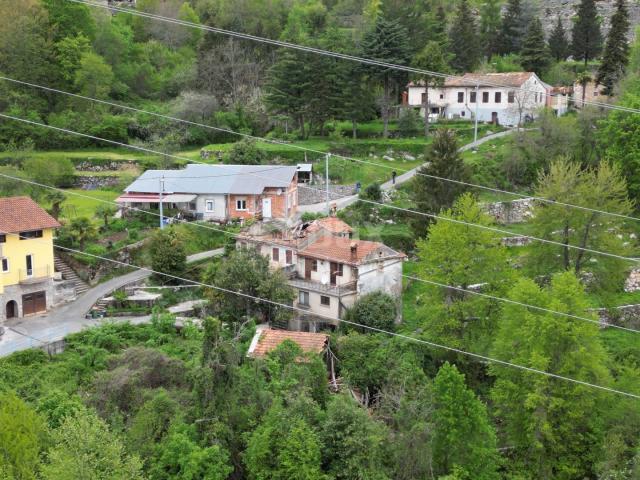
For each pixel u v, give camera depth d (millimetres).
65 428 32938
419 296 58719
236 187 70938
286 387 40156
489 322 51188
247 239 59562
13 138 88938
